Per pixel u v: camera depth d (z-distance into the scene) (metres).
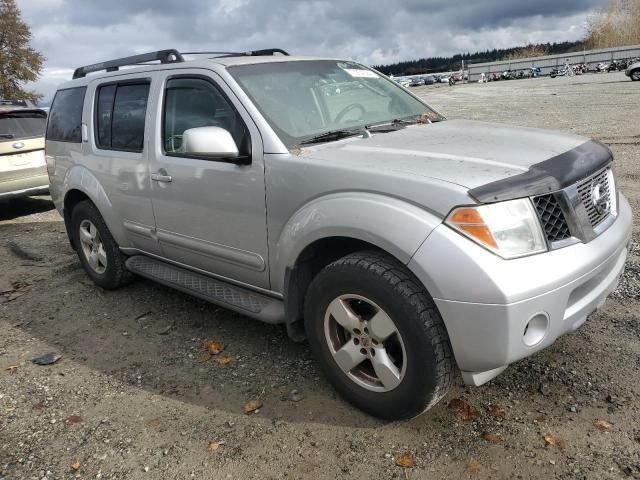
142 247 4.34
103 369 3.58
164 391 3.26
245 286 3.50
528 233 2.38
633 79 30.83
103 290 4.99
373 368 2.78
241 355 3.61
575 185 2.60
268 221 3.11
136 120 4.09
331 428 2.79
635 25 82.69
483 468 2.45
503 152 2.79
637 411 2.72
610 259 2.67
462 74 77.31
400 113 3.91
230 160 3.17
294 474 2.50
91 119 4.60
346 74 3.98
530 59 75.44
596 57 70.00
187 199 3.59
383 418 2.80
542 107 18.39
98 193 4.47
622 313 3.67
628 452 2.46
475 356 2.38
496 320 2.28
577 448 2.52
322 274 2.81
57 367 3.65
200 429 2.88
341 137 3.27
